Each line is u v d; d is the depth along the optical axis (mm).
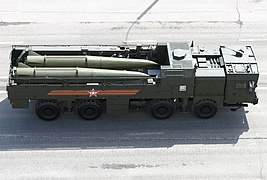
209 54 27578
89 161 25266
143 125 27375
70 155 25547
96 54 28234
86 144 26188
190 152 25875
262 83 30094
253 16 35188
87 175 24531
